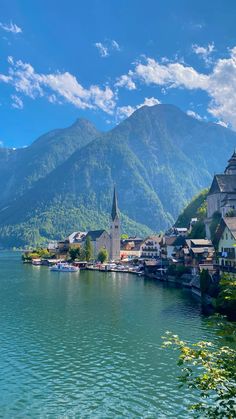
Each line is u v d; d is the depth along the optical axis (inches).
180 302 3378.4
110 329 2373.3
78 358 1838.1
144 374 1636.3
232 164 6722.4
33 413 1312.7
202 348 785.6
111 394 1451.8
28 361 1801.2
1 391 1482.5
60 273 6899.6
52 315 2819.9
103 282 5241.1
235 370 709.9
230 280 884.6
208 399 1393.9
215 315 826.2
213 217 5669.3
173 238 7071.9
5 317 2755.9
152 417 1282.0
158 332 2284.7
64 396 1438.2
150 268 6264.8
